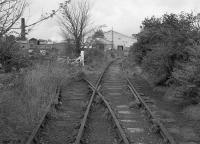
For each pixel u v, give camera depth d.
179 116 12.48
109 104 14.44
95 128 10.97
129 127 11.01
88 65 35.66
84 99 16.31
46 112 11.83
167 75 17.78
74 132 10.17
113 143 9.29
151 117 11.83
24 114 11.13
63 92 18.28
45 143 9.28
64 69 24.45
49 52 27.38
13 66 14.03
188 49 15.70
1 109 10.23
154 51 19.48
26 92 13.68
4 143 8.69
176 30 17.44
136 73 29.05
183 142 9.29
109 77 26.80
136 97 15.83
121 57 69.94
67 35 41.38
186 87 13.23
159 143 9.32
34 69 18.78
